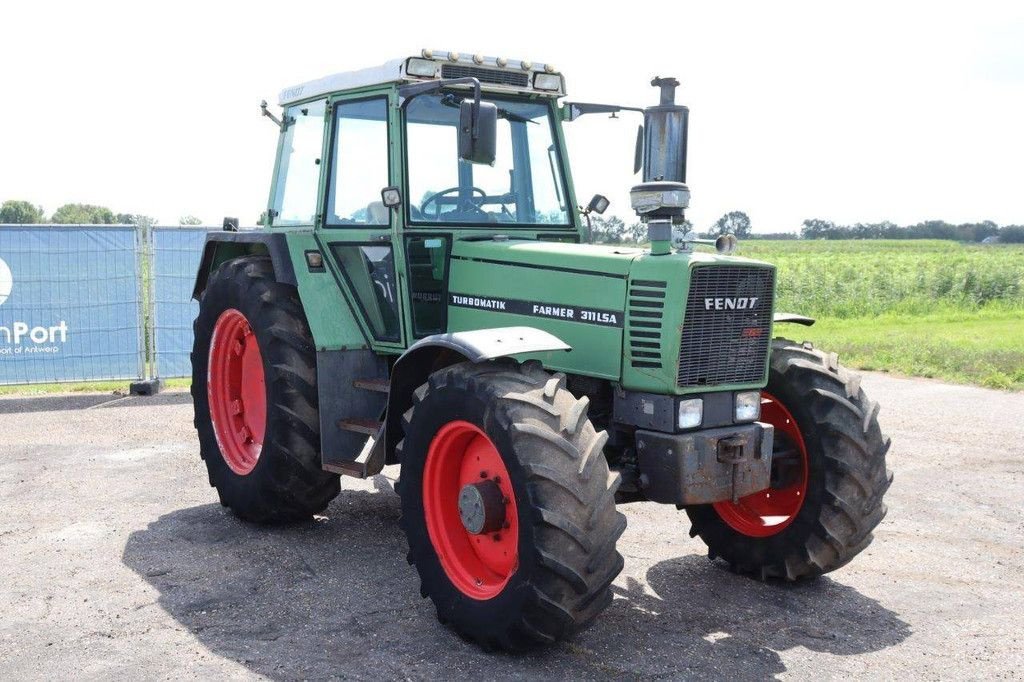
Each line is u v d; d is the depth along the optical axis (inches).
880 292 923.4
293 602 176.6
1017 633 165.8
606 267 173.0
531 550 142.3
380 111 203.8
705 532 201.5
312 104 230.5
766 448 172.4
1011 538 222.5
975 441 327.6
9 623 165.5
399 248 198.1
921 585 190.9
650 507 250.2
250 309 221.1
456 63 199.2
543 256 184.2
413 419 167.5
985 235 4104.3
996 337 653.9
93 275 422.3
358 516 235.5
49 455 301.1
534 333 163.5
